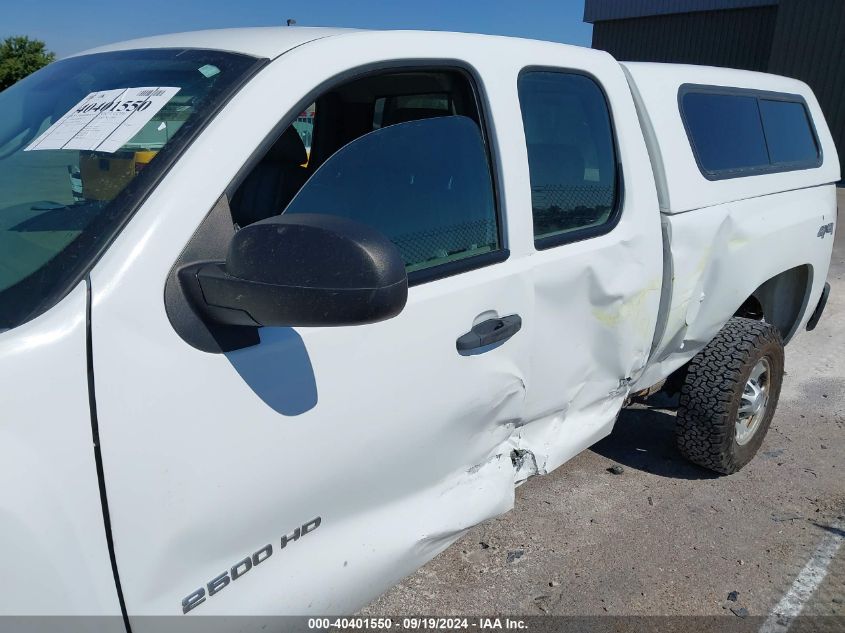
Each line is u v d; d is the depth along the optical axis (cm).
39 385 122
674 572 289
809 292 415
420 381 185
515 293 211
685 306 299
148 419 133
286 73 162
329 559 175
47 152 167
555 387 245
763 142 357
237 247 132
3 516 116
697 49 2305
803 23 1886
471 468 221
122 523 131
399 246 190
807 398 468
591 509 332
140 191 142
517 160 216
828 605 273
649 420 425
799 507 338
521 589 277
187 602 145
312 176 180
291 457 157
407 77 207
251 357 147
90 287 131
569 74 248
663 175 282
